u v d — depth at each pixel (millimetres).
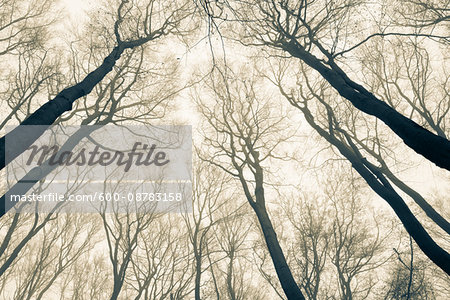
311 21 13055
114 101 14180
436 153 5332
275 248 12492
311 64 11047
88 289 22891
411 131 5824
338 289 21609
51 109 6324
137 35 13312
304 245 20156
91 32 13836
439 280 19328
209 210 21188
